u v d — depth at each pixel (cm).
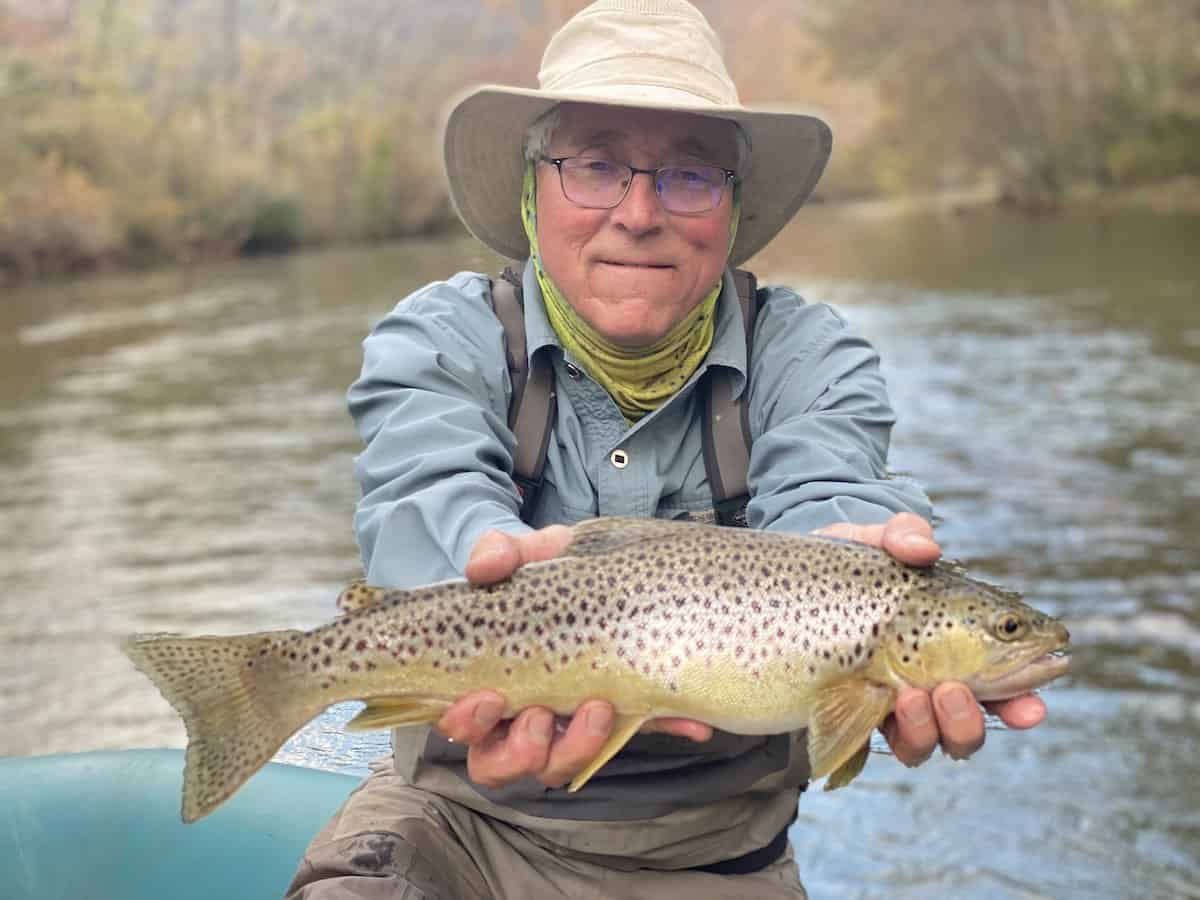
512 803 78
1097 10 1376
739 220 97
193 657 66
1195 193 1393
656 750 76
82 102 1225
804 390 85
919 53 1531
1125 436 334
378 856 75
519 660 66
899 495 79
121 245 1103
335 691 67
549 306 87
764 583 66
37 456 366
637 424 85
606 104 81
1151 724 173
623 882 79
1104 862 140
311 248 1334
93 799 97
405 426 79
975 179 1988
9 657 210
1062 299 644
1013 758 166
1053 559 237
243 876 92
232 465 347
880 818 153
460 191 96
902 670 66
